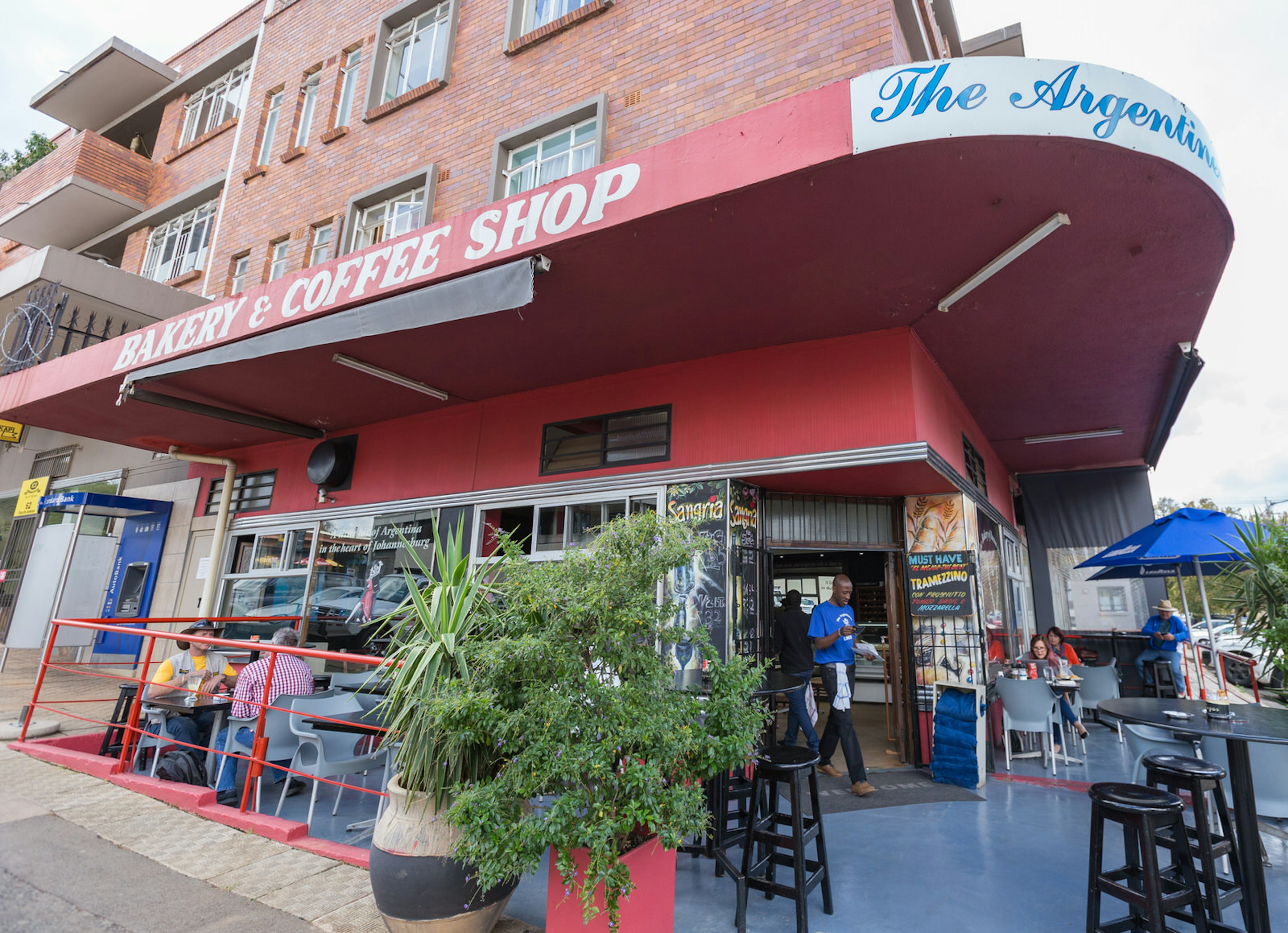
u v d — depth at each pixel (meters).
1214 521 6.55
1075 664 8.34
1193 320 5.46
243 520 9.85
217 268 10.86
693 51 6.29
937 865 3.94
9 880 3.27
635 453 6.45
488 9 8.38
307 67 10.66
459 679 2.97
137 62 13.80
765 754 3.50
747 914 3.34
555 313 5.34
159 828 4.06
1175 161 3.57
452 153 8.10
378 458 8.54
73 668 9.85
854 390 5.50
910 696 6.27
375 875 2.88
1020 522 11.22
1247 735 3.15
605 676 2.73
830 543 6.38
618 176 4.24
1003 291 4.93
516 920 3.22
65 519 12.45
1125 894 2.88
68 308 10.04
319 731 4.49
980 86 3.40
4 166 20.48
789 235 4.24
